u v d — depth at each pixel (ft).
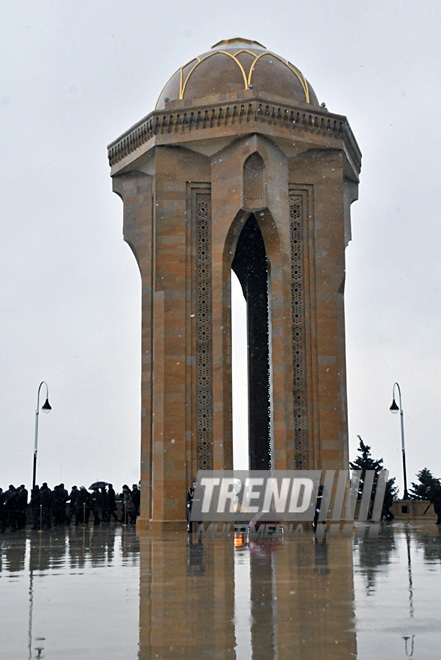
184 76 101.76
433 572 41.55
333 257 97.66
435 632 24.40
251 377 120.37
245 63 100.78
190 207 97.45
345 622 26.22
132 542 71.26
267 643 22.95
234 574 41.16
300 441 94.32
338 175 98.94
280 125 94.68
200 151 96.99
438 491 108.06
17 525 104.99
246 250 122.62
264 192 93.35
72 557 53.88
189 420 92.63
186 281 95.55
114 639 23.91
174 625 26.17
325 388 94.79
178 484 90.79
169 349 93.45
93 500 117.60
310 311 96.73
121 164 104.68
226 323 93.45
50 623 26.89
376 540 70.59
